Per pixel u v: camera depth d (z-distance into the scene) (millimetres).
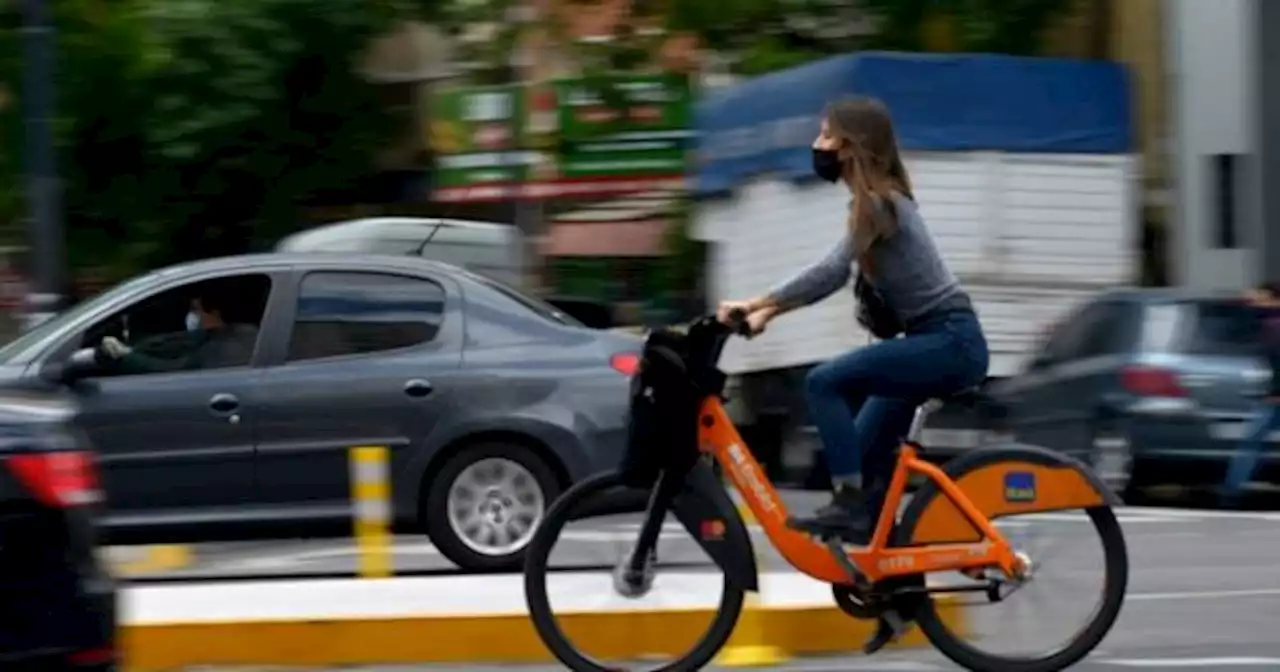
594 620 22422
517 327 33656
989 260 54500
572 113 68750
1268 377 47500
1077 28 71375
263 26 68938
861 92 53469
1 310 59594
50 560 19859
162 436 32375
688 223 67125
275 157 72500
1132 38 71250
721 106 62406
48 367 32375
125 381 32562
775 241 57500
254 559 37125
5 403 20453
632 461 22141
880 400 22391
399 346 33312
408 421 32781
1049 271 54906
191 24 68188
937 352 21578
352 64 72125
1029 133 54719
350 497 32688
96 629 20031
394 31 72000
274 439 32594
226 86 68688
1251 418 47375
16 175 64938
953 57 54281
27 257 63875
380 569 31141
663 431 21984
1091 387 49156
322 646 25859
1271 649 26328
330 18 69875
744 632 25547
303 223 73750
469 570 32969
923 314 21672
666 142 68562
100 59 67750
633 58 70188
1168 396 47812
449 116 69438
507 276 58656
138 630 25547
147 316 33031
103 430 32219
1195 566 36219
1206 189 69875
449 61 73938
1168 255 70562
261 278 33344
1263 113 68875
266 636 25797
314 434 32688
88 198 70562
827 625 25875
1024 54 70625
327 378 32812
